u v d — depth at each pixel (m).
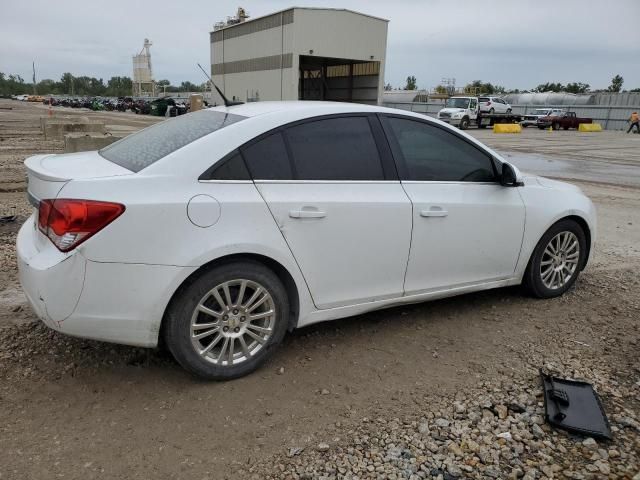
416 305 4.57
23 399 3.04
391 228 3.65
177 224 2.95
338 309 3.64
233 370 3.29
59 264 2.81
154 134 3.68
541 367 3.59
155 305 2.97
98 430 2.81
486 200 4.11
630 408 3.15
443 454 2.73
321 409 3.07
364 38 43.59
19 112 44.44
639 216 8.80
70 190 2.85
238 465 2.61
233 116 3.48
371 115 3.74
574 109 54.03
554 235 4.63
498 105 42.53
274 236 3.22
